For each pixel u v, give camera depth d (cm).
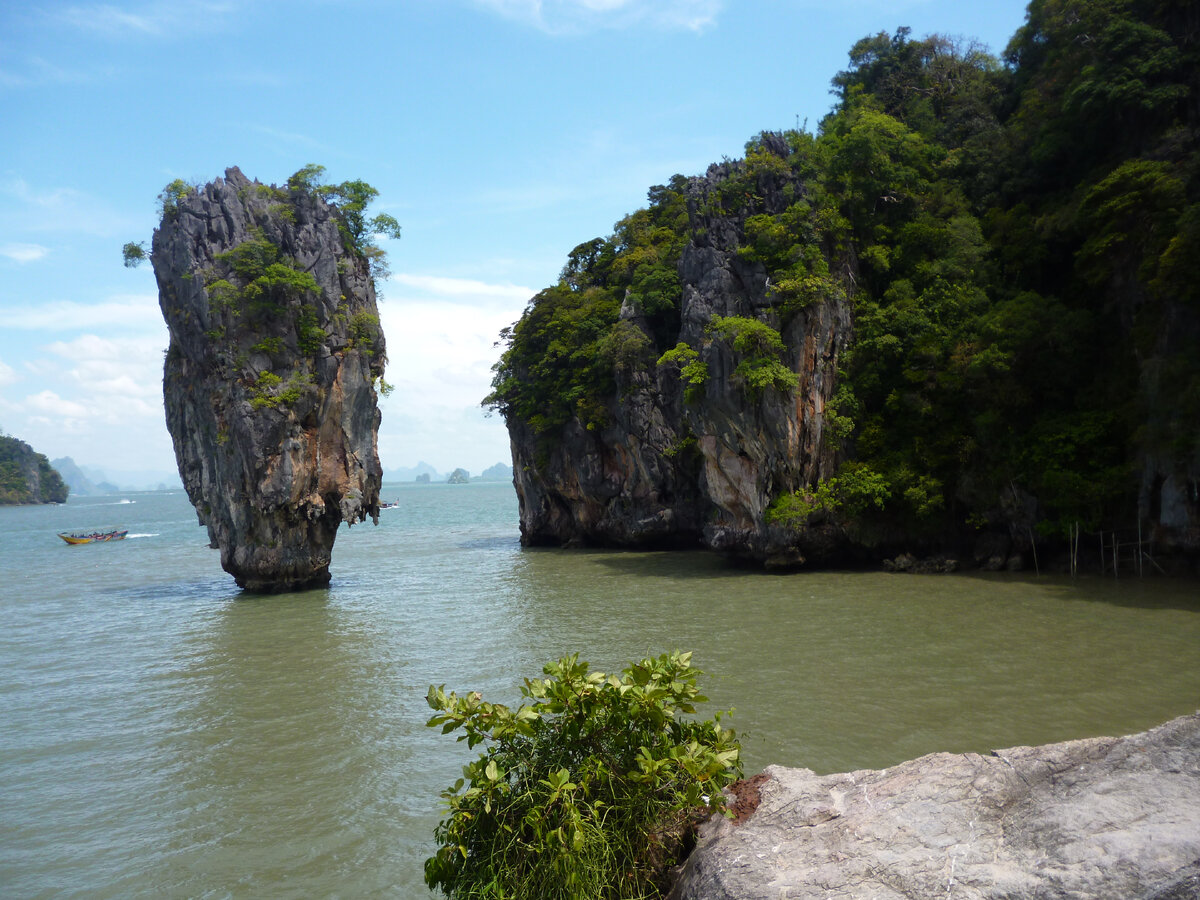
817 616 3334
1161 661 2455
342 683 2638
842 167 5019
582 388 6209
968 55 6631
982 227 5072
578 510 6706
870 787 750
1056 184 4922
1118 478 3934
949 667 2470
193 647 3281
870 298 4981
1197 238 3512
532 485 6994
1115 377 4184
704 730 943
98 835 1598
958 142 5709
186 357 4772
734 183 4950
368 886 1352
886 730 1939
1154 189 3856
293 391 4528
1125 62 4284
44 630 3750
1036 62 5644
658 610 3634
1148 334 3950
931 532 4559
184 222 4566
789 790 784
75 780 1892
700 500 6028
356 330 4981
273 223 4719
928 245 4953
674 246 6309
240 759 1988
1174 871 539
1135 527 4003
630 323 5953
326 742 2081
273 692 2570
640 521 6119
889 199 5103
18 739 2194
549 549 6769
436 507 16400
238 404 4462
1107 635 2798
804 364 4628
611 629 3247
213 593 4775
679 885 739
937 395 4559
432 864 845
